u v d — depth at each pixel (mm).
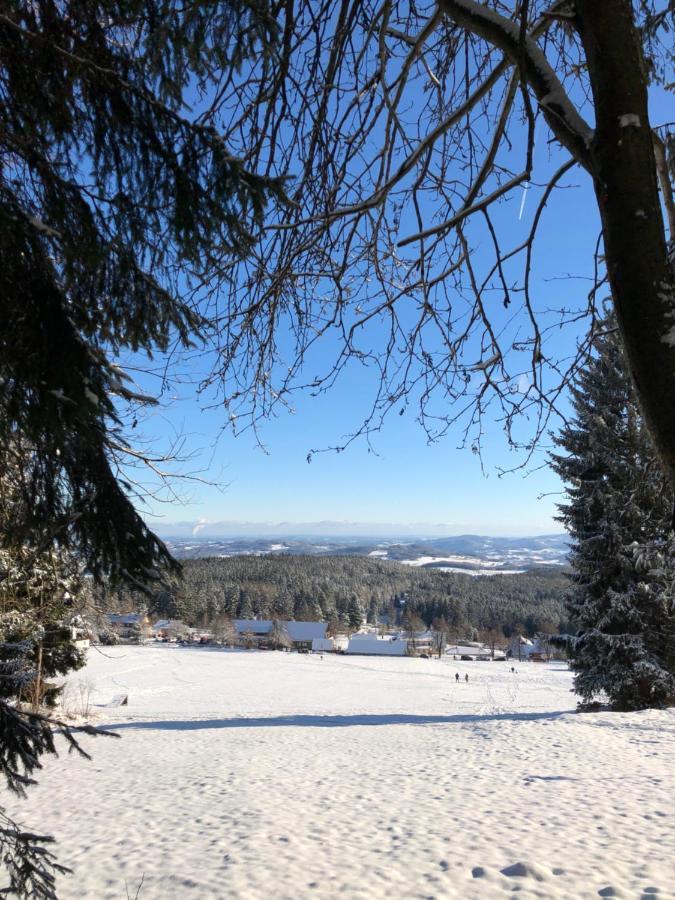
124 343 2299
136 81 2119
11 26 1843
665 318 1553
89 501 2115
